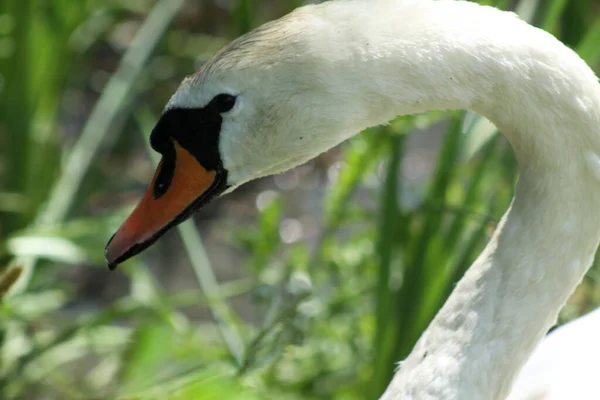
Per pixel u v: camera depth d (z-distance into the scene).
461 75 3.30
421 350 3.75
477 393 3.64
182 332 5.79
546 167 3.45
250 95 3.46
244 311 7.91
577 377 4.88
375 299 5.66
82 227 6.52
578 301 6.04
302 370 5.81
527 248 3.57
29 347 6.15
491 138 5.51
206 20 10.30
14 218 6.88
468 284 3.72
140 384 5.48
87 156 6.96
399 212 5.50
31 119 6.92
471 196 5.61
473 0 5.19
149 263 8.54
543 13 5.66
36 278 6.50
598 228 3.53
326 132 3.47
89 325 5.83
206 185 3.68
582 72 3.33
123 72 7.30
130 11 9.92
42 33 7.11
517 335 3.62
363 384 5.62
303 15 3.46
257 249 6.20
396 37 3.32
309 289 5.43
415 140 9.80
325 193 9.34
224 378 4.96
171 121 3.62
